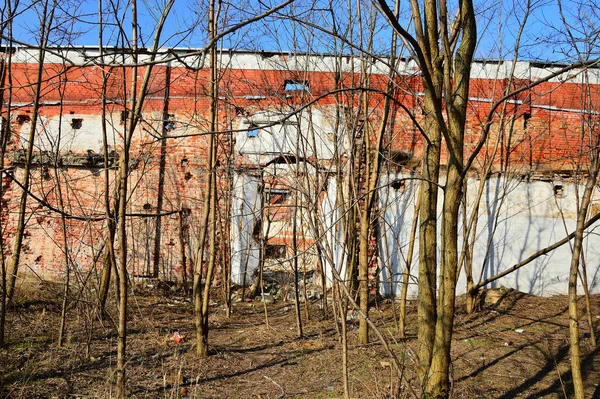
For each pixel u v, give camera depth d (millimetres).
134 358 7215
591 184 4672
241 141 12375
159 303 11109
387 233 11523
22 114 12914
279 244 12227
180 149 12906
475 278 11953
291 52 10297
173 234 12805
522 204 12070
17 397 5555
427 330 4859
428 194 4984
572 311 4586
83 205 12703
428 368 4652
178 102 12922
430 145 4910
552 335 8945
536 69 12477
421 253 5027
